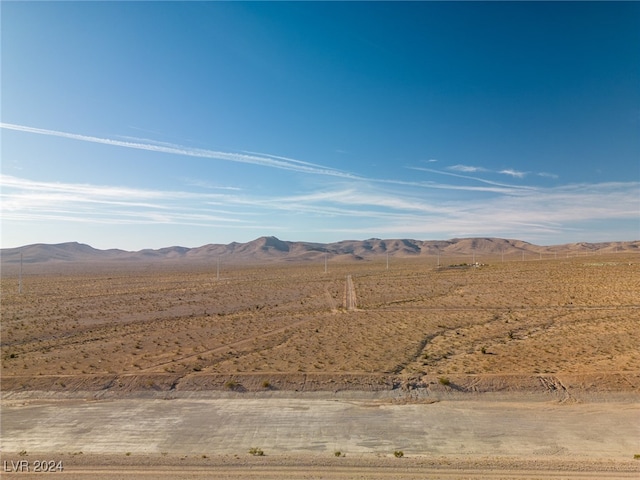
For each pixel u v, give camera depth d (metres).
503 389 22.45
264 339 35.06
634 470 14.21
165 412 20.38
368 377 23.83
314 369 25.80
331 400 21.69
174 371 25.78
